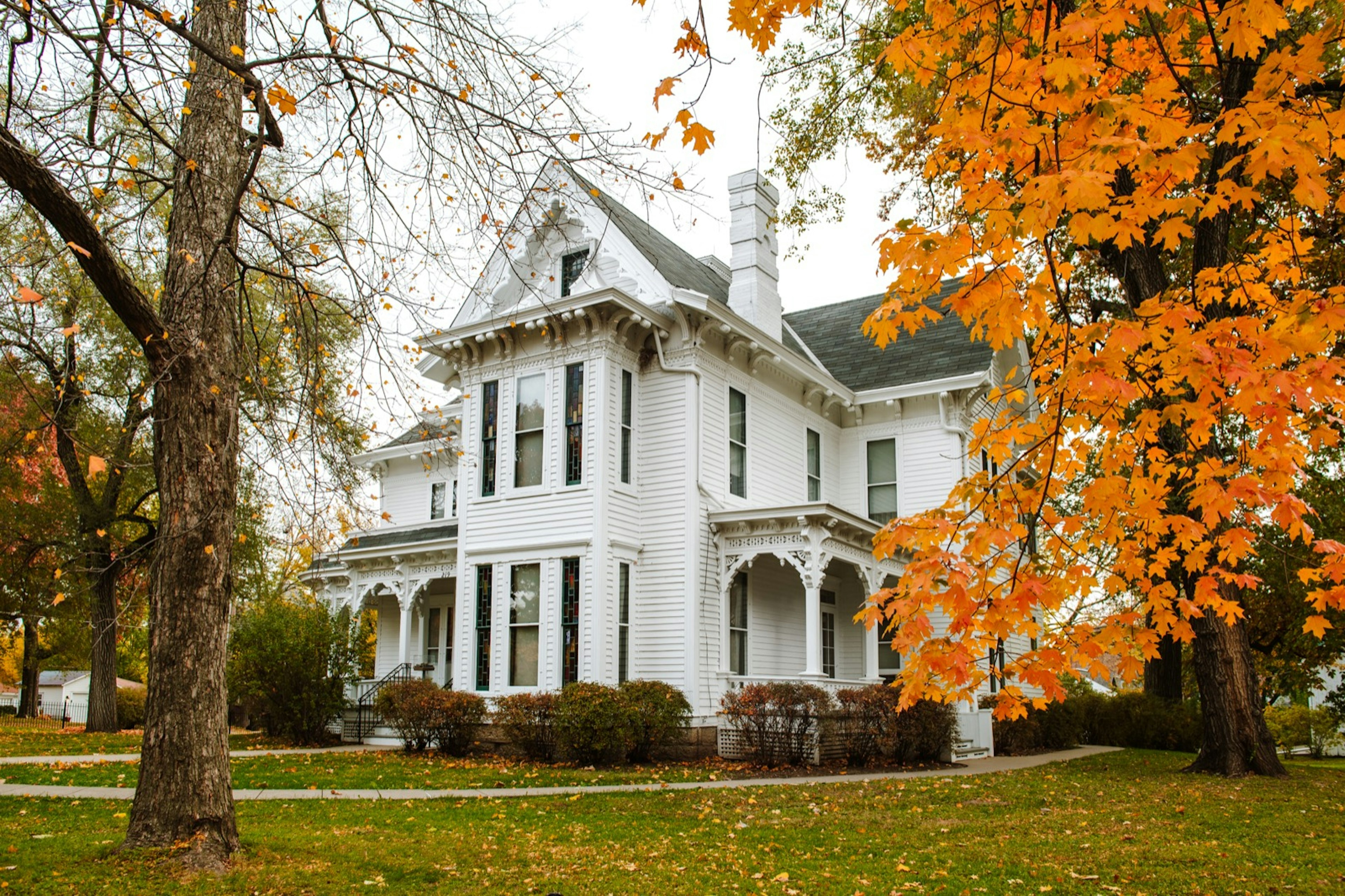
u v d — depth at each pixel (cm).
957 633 405
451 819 951
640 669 1708
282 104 645
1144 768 1590
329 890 643
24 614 2152
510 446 1822
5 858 697
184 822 697
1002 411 475
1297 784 1355
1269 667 2881
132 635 3381
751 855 794
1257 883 712
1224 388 423
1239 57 389
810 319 2661
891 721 1578
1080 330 403
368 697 2039
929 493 2112
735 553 1750
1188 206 367
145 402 2089
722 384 1853
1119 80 446
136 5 598
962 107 391
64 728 2711
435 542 2053
